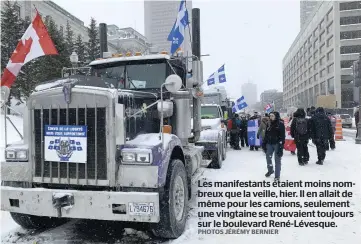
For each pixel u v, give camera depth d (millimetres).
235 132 15086
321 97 46438
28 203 4285
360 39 74438
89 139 4203
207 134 9805
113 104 4121
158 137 4512
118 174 4133
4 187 4441
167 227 4414
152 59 6152
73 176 4281
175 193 4656
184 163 5160
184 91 5992
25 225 4988
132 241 4594
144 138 4480
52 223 5324
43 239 4688
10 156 4555
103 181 4148
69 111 4266
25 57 5383
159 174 4105
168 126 5074
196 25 7082
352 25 75188
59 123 4301
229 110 18344
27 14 45500
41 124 4379
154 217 3936
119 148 4176
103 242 4562
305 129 10055
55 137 4316
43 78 26406
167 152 4383
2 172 4570
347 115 37031
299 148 10156
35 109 4430
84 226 5238
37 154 4430
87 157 4211
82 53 39812
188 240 4578
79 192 4102
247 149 15352
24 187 4508
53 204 4156
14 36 27859
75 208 4117
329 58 81875
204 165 7742
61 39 30672
